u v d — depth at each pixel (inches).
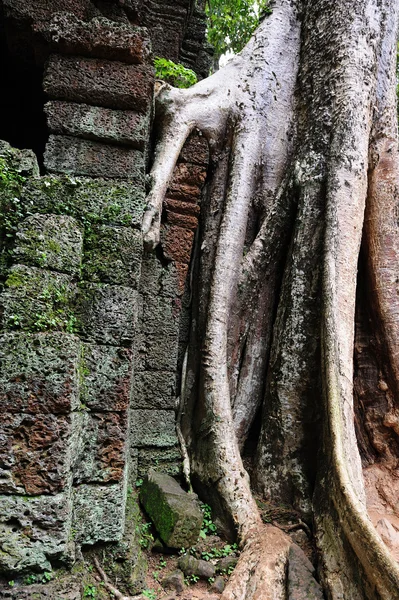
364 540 109.8
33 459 95.6
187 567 124.6
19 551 92.9
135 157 133.1
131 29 133.3
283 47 207.8
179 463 161.0
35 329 100.8
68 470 98.8
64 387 98.3
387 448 167.9
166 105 185.0
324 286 156.3
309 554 131.7
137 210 125.0
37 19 145.3
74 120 130.3
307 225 172.4
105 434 112.2
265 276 182.4
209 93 196.2
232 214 181.3
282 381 162.6
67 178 118.1
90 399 111.4
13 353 97.0
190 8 232.1
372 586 106.7
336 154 173.3
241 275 177.8
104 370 113.4
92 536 107.7
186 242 180.4
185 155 189.0
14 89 191.9
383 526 143.8
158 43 217.2
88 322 114.0
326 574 118.2
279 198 184.7
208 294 176.9
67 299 110.3
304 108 197.3
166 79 232.5
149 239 152.6
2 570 91.9
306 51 202.4
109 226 120.6
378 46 193.8
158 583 120.3
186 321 184.7
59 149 129.2
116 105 133.6
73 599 94.4
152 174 171.3
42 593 92.7
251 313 179.6
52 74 130.0
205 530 141.0
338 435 134.5
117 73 132.9
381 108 191.8
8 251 107.7
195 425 162.4
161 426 164.7
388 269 175.0
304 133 189.2
